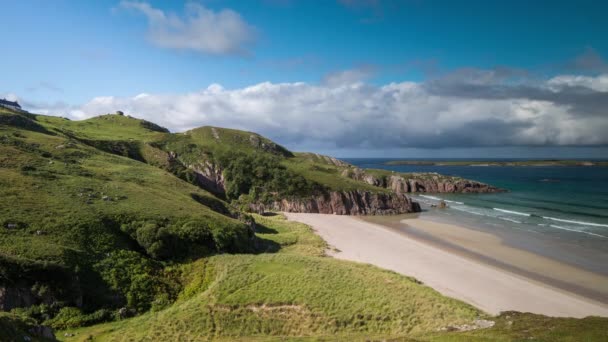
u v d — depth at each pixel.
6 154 66.00
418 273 53.28
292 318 34.66
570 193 162.38
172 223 53.75
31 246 38.88
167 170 112.06
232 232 57.66
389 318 33.69
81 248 42.53
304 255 59.09
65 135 102.62
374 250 68.00
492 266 58.75
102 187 62.44
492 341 25.89
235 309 36.09
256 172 130.12
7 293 33.31
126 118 180.25
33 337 24.61
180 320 34.81
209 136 164.50
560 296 45.41
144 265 45.06
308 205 119.19
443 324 31.88
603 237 79.75
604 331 27.53
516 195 163.75
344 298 37.12
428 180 192.12
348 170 188.50
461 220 104.44
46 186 55.97
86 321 34.94
